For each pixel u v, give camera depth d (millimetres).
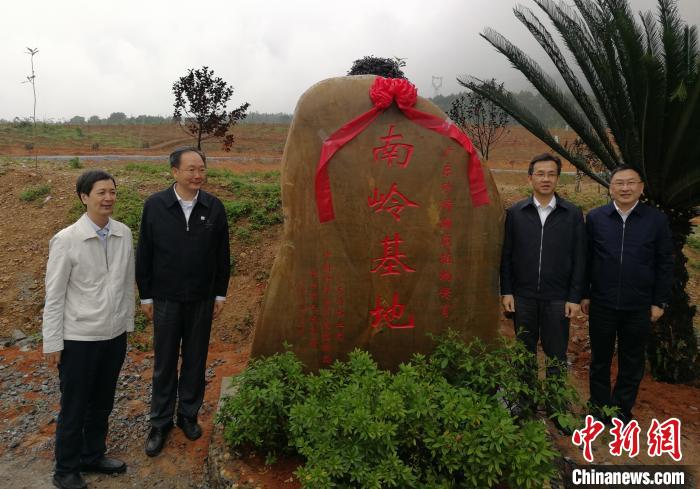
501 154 33781
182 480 2998
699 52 3488
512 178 21500
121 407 3799
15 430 3471
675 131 3545
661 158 3727
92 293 2713
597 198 10555
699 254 7680
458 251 3377
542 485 2244
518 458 2178
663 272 3174
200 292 3152
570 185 16547
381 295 3379
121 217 6336
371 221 3338
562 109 4191
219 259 3256
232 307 5395
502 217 3398
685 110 3379
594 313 3301
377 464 2266
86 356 2707
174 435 3385
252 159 24656
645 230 3154
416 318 3402
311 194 3314
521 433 2299
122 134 34750
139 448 3303
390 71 3768
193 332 3232
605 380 3375
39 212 6520
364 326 3393
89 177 2670
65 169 8562
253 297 5523
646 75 3395
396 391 2494
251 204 6926
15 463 3119
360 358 2879
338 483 2277
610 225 3219
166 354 3178
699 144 3477
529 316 3275
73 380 2707
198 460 3162
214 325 5180
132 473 3057
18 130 29375
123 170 9352
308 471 2232
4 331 4848
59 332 2633
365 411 2328
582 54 3912
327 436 2344
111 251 2801
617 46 3635
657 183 3830
